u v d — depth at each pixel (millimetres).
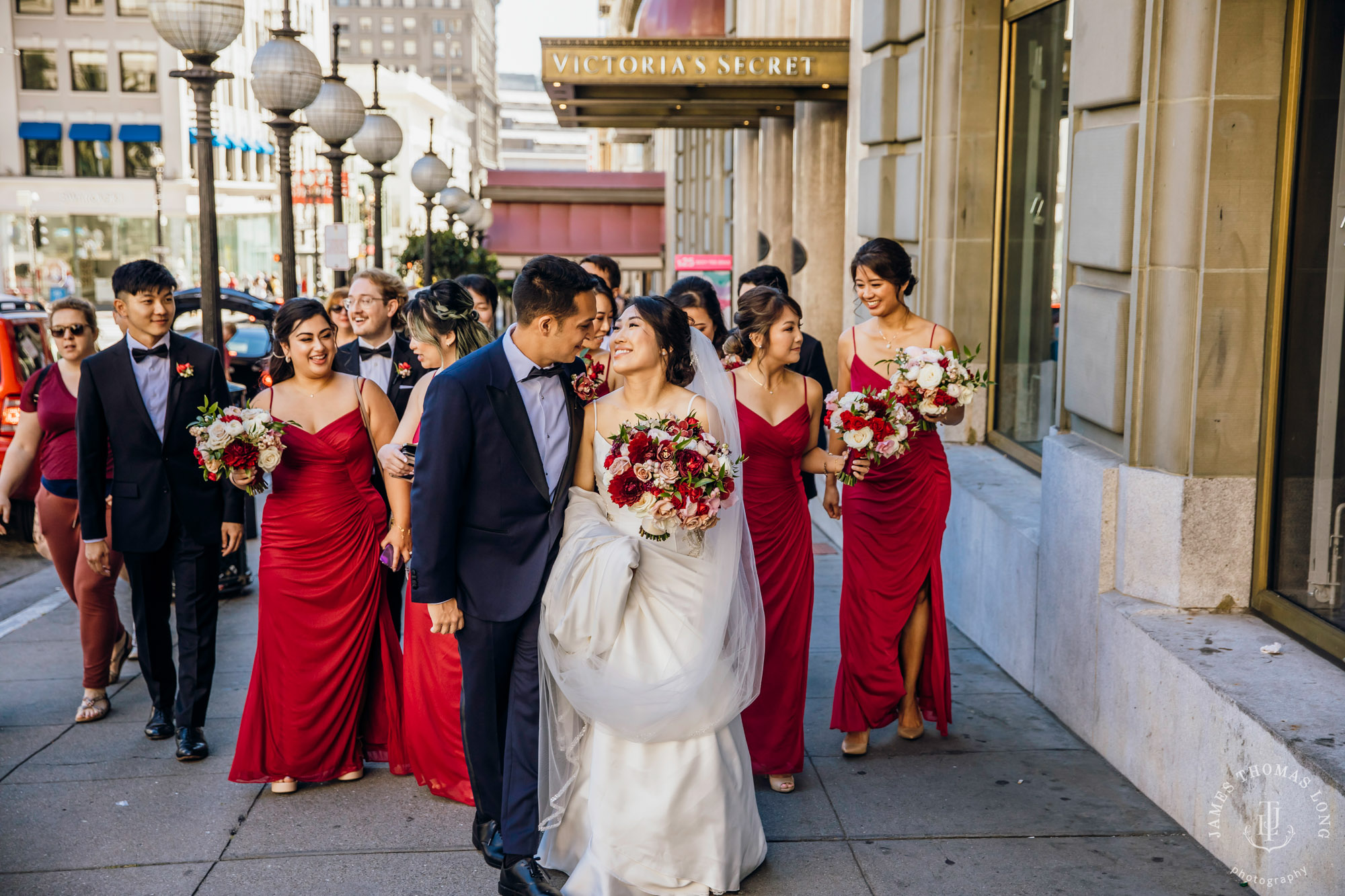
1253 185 4094
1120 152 4566
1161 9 4180
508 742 3654
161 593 4906
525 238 28891
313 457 4309
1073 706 4871
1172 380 4301
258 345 16359
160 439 4711
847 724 4684
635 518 3584
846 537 4738
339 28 11430
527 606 3578
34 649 6406
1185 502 4266
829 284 11867
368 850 3967
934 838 3979
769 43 10211
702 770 3514
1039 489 6254
